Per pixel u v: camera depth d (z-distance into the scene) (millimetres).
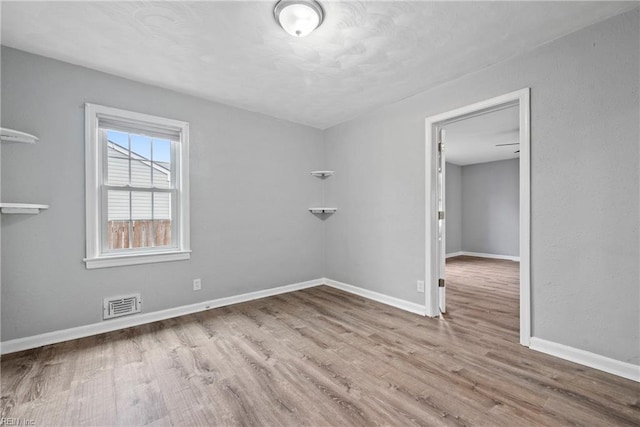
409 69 2543
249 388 1768
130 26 1959
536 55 2188
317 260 4242
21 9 1782
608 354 1896
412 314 3033
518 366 1986
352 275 3850
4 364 2025
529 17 1870
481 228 7309
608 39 1874
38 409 1576
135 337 2480
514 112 3664
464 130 4438
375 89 2947
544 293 2164
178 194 3072
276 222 3799
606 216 1896
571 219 2033
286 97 3164
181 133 3033
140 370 1962
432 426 1449
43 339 2324
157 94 2877
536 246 2193
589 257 1963
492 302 3445
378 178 3482
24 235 2258
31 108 2275
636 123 1786
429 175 2926
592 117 1939
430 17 1867
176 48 2223
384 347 2295
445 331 2596
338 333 2564
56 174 2377
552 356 2113
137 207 2836
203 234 3186
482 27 1970
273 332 2588
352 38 2090
